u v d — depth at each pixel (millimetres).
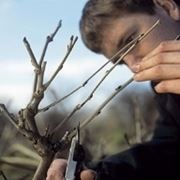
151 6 937
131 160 922
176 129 957
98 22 956
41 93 702
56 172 792
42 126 1360
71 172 731
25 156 1377
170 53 688
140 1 931
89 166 901
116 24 942
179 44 692
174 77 682
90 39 985
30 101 709
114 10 939
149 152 934
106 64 716
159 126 982
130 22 931
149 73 693
